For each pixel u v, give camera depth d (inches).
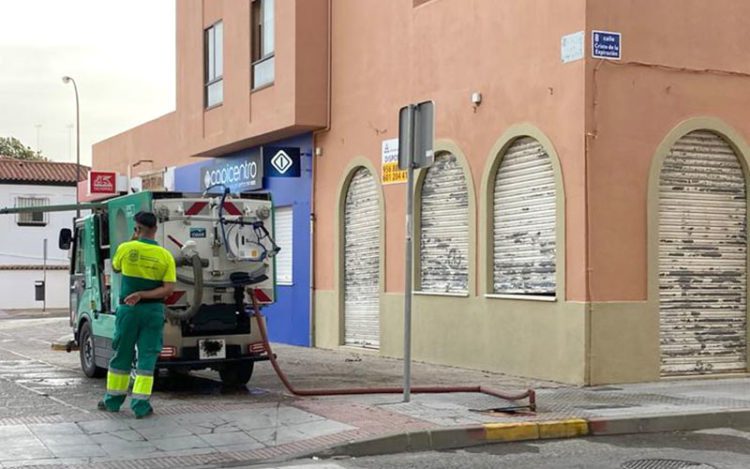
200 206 442.0
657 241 470.0
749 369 499.2
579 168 454.6
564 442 340.2
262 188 778.2
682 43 481.4
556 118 469.7
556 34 470.6
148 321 367.2
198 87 845.8
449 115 552.1
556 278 467.2
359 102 645.3
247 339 440.8
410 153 386.3
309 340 709.3
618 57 461.7
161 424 351.3
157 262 368.8
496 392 397.7
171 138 987.9
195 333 434.0
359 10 645.3
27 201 1755.7
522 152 500.1
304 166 719.7
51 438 325.4
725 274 497.4
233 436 332.2
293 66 675.4
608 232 457.4
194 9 858.8
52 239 1769.2
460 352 539.5
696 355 488.1
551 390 435.8
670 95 477.1
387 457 313.7
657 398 410.6
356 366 559.5
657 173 471.2
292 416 364.5
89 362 496.7
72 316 540.7
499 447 330.6
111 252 463.5
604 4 458.9
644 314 465.7
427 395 414.9
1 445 313.9
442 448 327.9
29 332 972.6
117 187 1109.1
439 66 561.6
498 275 517.7
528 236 494.9
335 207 677.9
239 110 757.9
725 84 494.3
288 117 682.2
